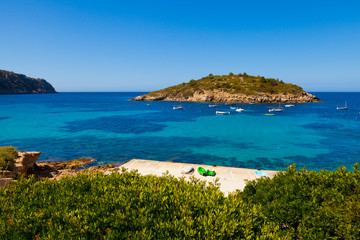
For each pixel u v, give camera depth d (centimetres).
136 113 7825
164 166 1688
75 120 5728
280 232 407
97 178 543
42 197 452
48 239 323
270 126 4903
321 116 6844
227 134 3953
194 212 390
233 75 17625
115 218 363
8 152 1497
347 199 454
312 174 554
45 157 2453
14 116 6303
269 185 600
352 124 5134
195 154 2662
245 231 350
